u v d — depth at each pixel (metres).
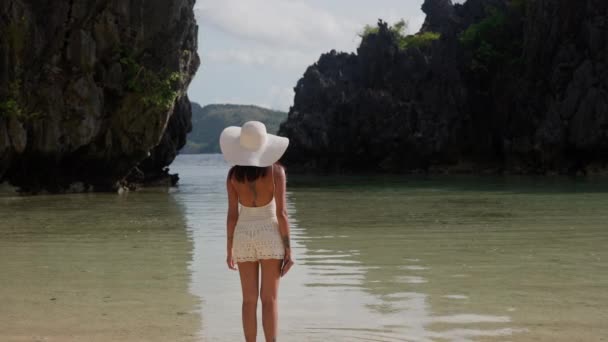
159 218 18.48
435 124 58.66
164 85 32.22
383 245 12.70
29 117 29.36
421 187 33.66
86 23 30.64
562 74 50.19
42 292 8.73
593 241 12.79
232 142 6.23
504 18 62.06
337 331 6.81
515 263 10.54
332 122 64.38
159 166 40.12
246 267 6.21
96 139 31.81
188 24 33.53
